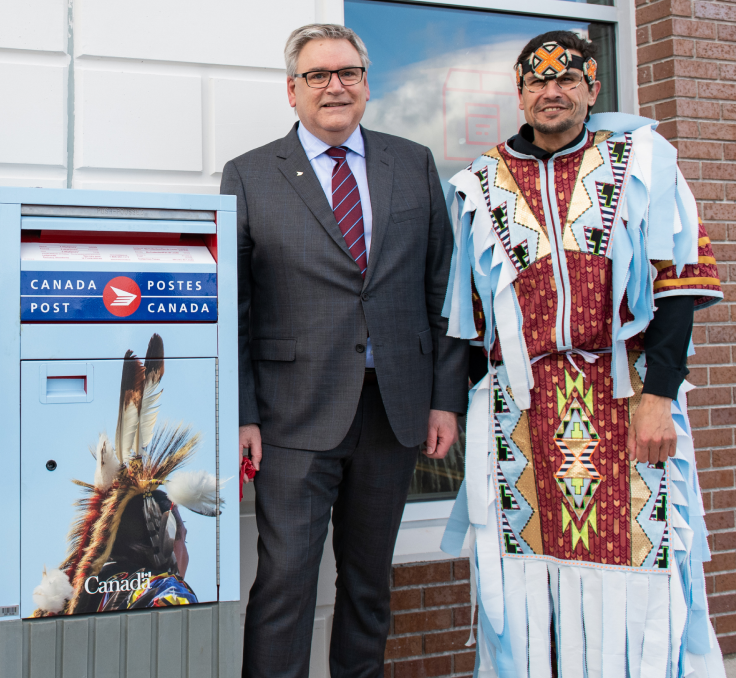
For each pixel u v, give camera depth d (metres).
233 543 1.40
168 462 1.37
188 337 1.38
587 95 1.66
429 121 2.74
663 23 2.79
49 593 1.30
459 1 2.73
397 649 2.43
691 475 1.68
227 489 1.40
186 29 2.12
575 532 1.64
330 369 1.69
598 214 1.64
